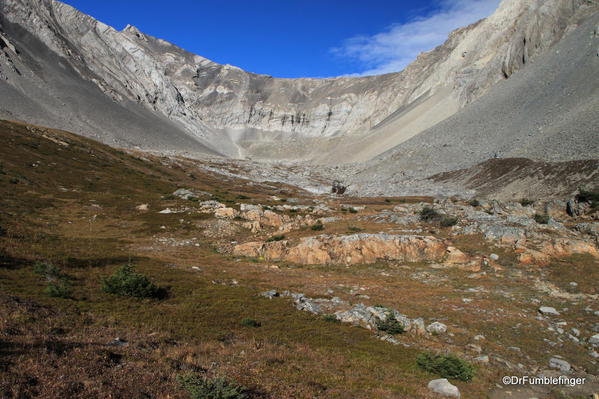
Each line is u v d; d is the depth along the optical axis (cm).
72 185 7112
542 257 3562
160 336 1459
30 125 11319
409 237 4169
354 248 4112
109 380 966
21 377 882
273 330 1847
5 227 3450
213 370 1209
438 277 3462
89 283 2141
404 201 10125
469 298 2875
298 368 1382
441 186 12006
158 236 4916
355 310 2348
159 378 1045
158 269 2862
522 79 16162
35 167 7412
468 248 4056
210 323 1781
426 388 1401
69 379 919
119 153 12669
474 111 17362
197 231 5256
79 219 5191
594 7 15738
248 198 9431
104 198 6562
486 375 1711
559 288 3050
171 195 7756
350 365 1524
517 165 10419
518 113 14138
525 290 3053
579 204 5881
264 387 1139
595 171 7738
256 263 3972
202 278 2792
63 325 1386
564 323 2434
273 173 19225
